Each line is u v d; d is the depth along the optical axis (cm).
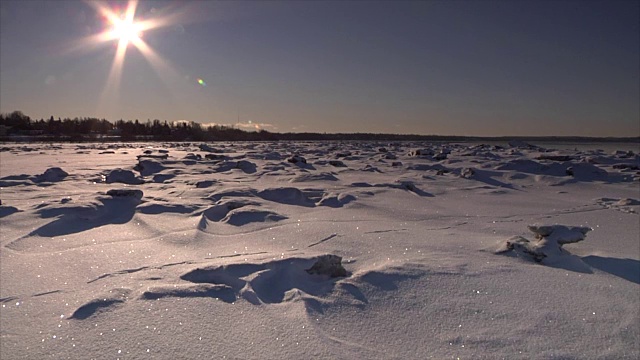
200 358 188
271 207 543
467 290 271
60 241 368
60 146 2614
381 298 257
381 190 720
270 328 217
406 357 196
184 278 282
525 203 649
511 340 212
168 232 402
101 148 2312
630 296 266
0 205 495
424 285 276
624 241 416
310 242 385
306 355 194
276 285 277
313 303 246
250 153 1672
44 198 586
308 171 1022
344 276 296
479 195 723
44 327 212
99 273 290
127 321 219
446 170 1028
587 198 705
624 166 1140
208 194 629
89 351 191
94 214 459
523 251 344
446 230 453
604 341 212
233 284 272
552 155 1362
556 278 294
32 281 274
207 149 2059
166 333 208
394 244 381
